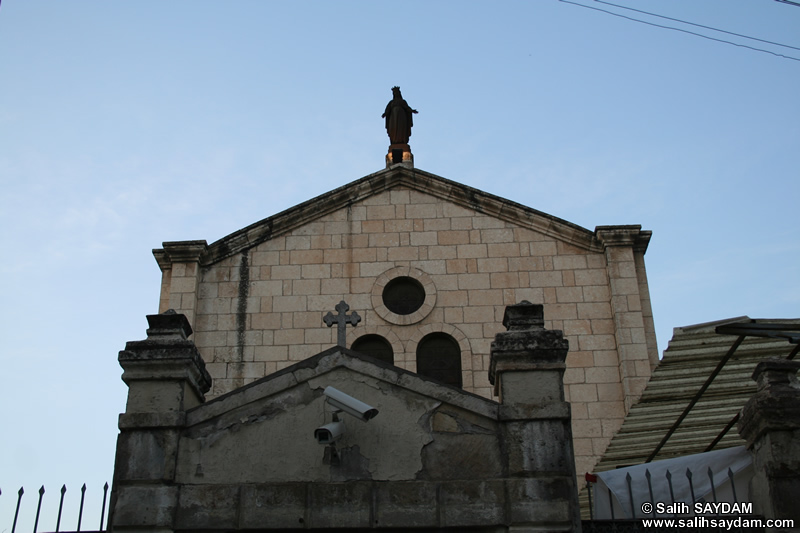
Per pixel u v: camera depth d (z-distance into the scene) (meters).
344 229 19.12
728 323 11.18
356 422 10.05
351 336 17.88
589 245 18.78
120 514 9.62
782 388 9.86
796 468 9.45
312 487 9.73
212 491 9.75
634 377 17.14
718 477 10.67
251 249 18.91
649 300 18.23
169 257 18.66
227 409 10.18
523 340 10.20
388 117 22.20
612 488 11.25
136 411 10.13
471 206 19.31
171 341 10.42
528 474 9.63
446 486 9.66
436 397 10.11
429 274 18.56
